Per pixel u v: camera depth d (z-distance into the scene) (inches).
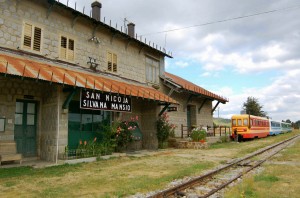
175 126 768.3
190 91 800.3
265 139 1158.3
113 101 520.4
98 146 512.1
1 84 428.1
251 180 295.9
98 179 321.1
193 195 255.3
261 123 1227.9
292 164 437.4
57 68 464.4
